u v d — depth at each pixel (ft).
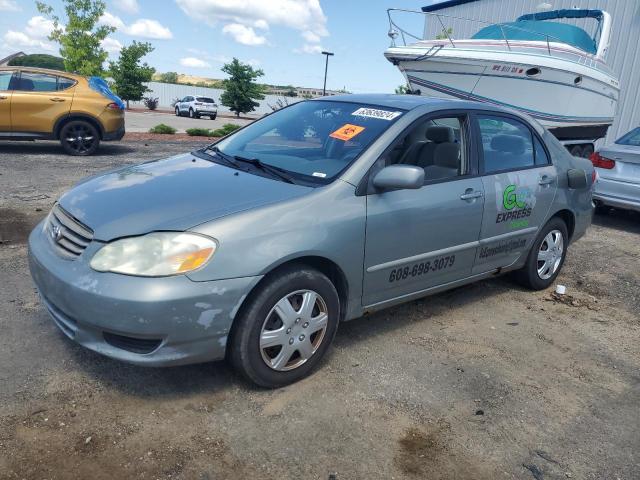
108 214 9.89
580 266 20.11
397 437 9.43
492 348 13.02
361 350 12.34
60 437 8.72
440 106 13.38
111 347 9.30
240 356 9.86
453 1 70.64
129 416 9.37
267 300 9.84
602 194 25.61
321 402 10.21
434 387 11.06
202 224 9.44
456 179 13.25
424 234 12.41
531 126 15.92
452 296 16.19
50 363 10.71
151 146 45.42
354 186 11.15
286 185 11.03
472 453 9.21
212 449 8.74
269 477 8.25
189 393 10.15
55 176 28.60
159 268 9.00
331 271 11.28
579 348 13.44
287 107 15.38
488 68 35.88
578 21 56.08
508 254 15.29
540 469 8.98
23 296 13.61
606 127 44.45
